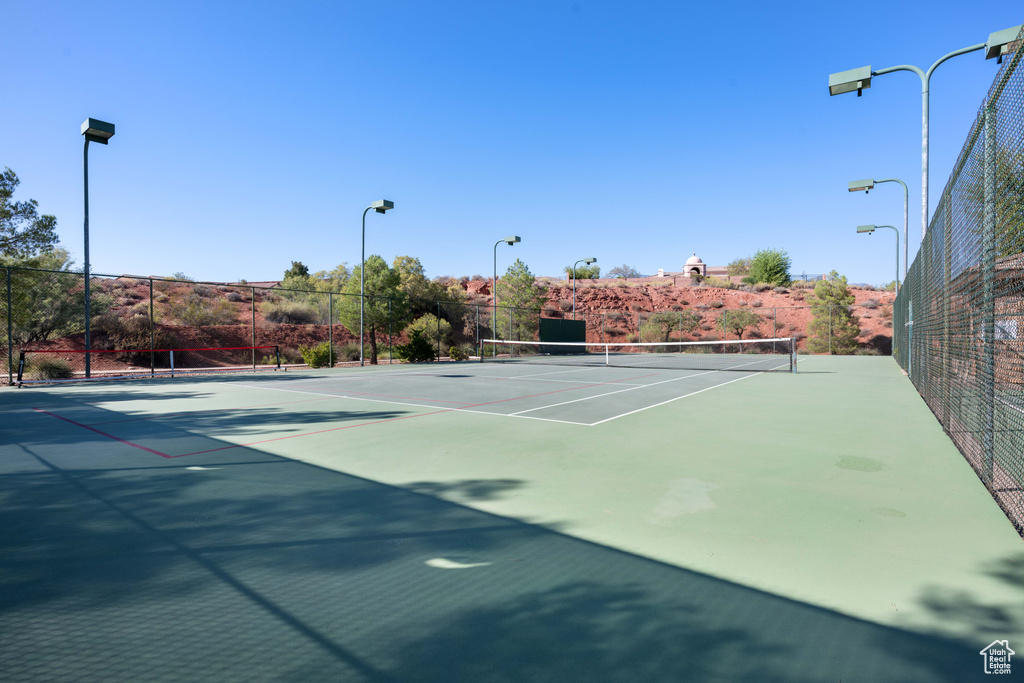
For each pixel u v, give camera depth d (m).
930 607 2.75
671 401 11.51
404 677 2.18
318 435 7.61
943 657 2.30
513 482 5.15
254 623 2.63
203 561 3.37
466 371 21.55
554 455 6.30
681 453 6.39
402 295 28.77
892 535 3.75
